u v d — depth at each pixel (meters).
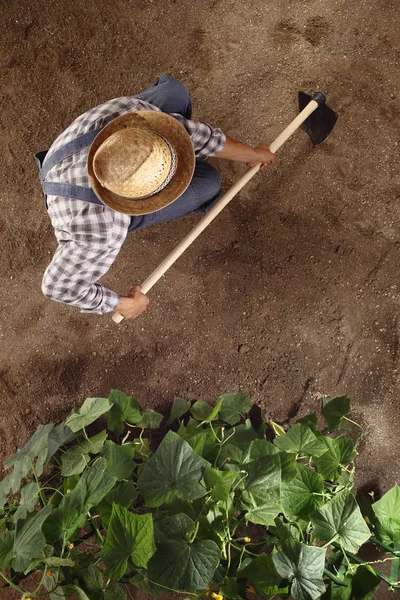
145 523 1.59
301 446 2.04
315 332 2.81
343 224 2.79
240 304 2.86
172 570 1.67
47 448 2.15
